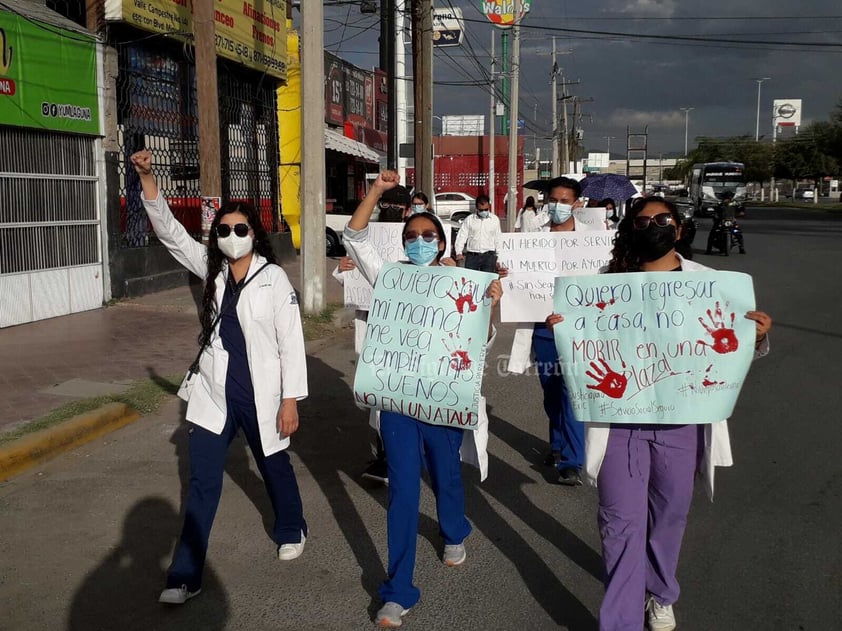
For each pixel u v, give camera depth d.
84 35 11.09
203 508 3.98
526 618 3.84
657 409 3.39
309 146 11.38
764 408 7.54
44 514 5.00
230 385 4.02
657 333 3.42
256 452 4.28
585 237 5.91
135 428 6.69
